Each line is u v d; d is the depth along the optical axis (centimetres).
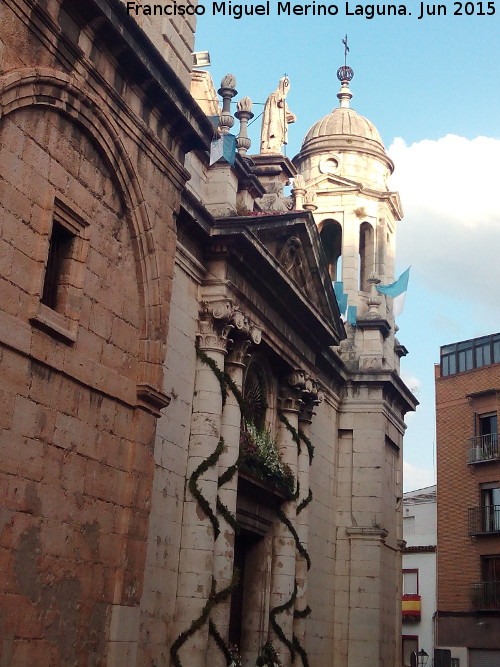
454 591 4856
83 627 1411
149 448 1619
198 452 2111
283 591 2600
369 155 3816
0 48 1269
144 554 1577
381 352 3412
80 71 1455
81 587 1413
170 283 1731
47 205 1378
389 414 3503
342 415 3375
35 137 1364
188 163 2247
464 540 4878
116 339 1562
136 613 1541
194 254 2197
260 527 2561
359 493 3281
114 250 1574
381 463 3303
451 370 5262
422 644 5972
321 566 3045
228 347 2264
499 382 4928
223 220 2223
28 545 1291
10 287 1283
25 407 1302
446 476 5075
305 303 2653
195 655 1967
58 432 1378
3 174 1284
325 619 3052
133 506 1552
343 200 3694
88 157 1505
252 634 2533
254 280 2380
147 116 1670
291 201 3189
